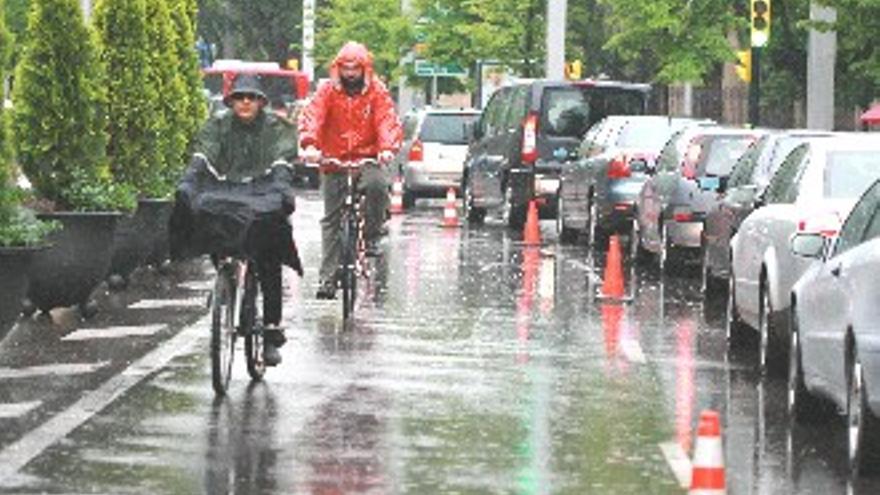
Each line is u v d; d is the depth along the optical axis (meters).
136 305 38.34
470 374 29.52
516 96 68.12
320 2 158.88
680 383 29.38
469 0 103.19
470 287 44.16
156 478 20.97
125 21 42.97
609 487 20.97
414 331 35.03
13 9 97.25
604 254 57.00
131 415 25.05
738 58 75.50
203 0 148.12
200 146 27.72
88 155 36.44
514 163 66.81
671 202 48.56
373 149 36.81
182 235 27.00
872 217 24.19
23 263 28.39
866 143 32.19
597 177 57.03
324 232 36.56
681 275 49.66
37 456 22.08
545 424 25.09
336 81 36.44
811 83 70.50
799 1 78.69
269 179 27.77
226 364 27.02
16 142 36.16
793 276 29.55
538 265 51.44
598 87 66.12
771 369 30.34
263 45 155.75
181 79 47.31
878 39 60.81
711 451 18.42
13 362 29.89
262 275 28.06
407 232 65.19
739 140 48.34
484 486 20.89
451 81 120.31
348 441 23.50
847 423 23.61
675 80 82.00
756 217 32.78
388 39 125.94
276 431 24.08
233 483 20.80
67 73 36.47
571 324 37.09
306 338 33.56
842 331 23.06
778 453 23.58
